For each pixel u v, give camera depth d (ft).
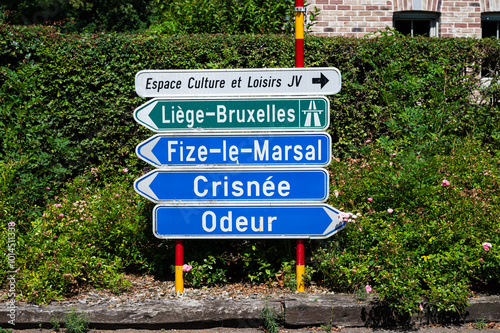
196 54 21.54
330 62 22.17
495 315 14.34
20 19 47.83
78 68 21.04
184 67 21.59
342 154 22.38
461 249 14.97
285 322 14.24
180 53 21.53
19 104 20.74
